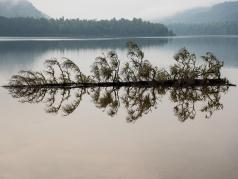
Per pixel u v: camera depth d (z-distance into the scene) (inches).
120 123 1158.3
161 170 759.1
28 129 1077.1
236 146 904.9
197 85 1852.9
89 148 903.1
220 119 1199.6
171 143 938.7
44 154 861.8
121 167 778.8
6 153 868.0
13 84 1836.9
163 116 1256.2
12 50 4938.5
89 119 1214.9
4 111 1312.7
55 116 1249.4
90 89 1771.7
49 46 5959.6
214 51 4677.7
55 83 1835.6
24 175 743.1
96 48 5383.9
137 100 1531.7
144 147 906.7
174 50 4992.6
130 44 1860.2
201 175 731.4
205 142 943.0
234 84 1903.3
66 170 767.1
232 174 734.5
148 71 1835.6
